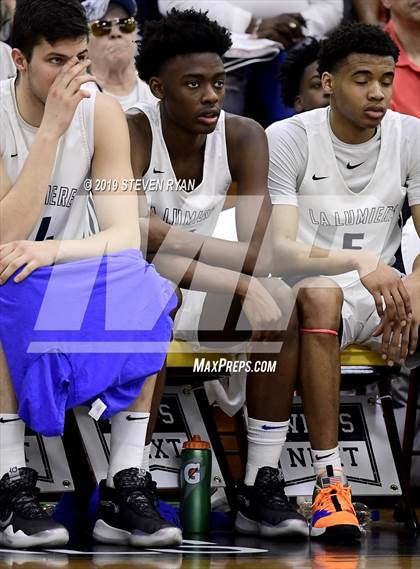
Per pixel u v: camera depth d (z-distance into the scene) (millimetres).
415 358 5574
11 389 4457
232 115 5465
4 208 4637
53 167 4816
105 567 3811
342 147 5727
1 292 4441
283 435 5105
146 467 5039
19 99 4840
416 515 5910
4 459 4473
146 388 4648
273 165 5699
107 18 6918
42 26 4621
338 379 5055
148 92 7164
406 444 5727
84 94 4688
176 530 4496
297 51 7035
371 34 5551
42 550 4324
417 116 7566
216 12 7688
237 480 5695
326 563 4062
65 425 5102
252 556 4277
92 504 4895
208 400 5473
